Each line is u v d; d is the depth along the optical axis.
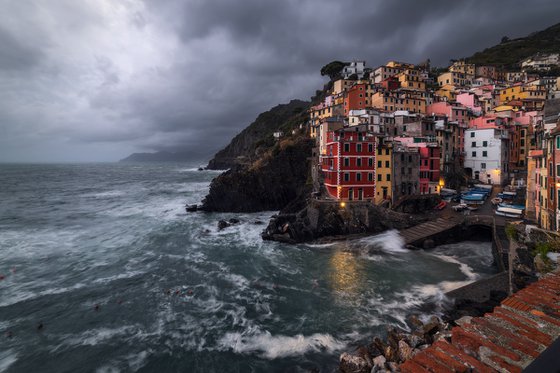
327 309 31.42
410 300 32.53
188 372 23.86
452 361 8.90
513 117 92.25
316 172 77.44
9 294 36.00
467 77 134.75
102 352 26.16
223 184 86.31
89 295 35.69
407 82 109.75
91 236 60.56
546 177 36.81
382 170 61.88
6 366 24.80
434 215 58.25
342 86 120.69
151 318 30.88
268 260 46.19
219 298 34.62
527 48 190.38
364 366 21.28
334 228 56.69
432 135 75.69
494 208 59.16
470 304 28.73
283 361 24.41
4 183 169.75
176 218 77.38
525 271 24.38
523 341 8.93
